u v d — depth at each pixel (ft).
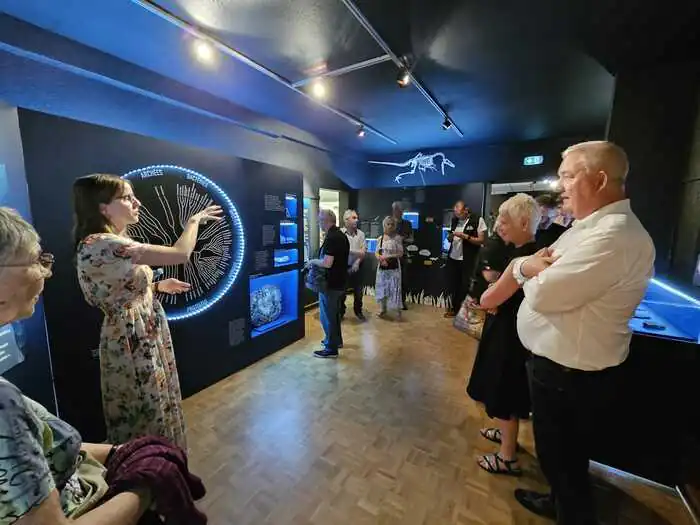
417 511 4.90
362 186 20.48
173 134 10.16
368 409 7.60
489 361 5.37
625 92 7.97
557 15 6.22
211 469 5.72
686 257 6.66
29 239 1.98
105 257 4.19
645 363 5.03
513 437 5.57
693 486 4.74
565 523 3.72
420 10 6.16
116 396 4.56
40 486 1.69
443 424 7.05
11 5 6.18
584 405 3.50
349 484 5.41
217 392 8.34
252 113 12.54
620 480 5.46
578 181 3.54
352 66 8.49
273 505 5.00
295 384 8.76
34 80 7.14
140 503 2.25
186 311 7.98
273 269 10.65
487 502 5.06
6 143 4.60
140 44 7.66
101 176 4.38
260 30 6.93
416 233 17.61
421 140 16.56
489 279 5.46
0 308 1.90
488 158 17.16
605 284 3.15
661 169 7.55
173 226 7.49
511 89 9.86
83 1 6.05
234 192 9.04
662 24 6.31
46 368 5.16
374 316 15.16
